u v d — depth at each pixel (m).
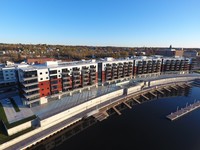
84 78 93.06
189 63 164.25
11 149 47.75
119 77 118.50
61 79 82.38
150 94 111.19
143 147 53.75
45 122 59.53
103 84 109.44
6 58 189.12
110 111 83.25
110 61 112.38
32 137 54.31
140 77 137.50
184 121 73.50
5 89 92.56
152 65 141.75
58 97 82.50
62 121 65.75
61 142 56.38
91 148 52.91
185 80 142.25
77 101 80.19
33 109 69.50
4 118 60.16
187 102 98.00
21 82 74.19
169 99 103.31
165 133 63.09
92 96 87.69
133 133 62.78
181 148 53.53
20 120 58.47
